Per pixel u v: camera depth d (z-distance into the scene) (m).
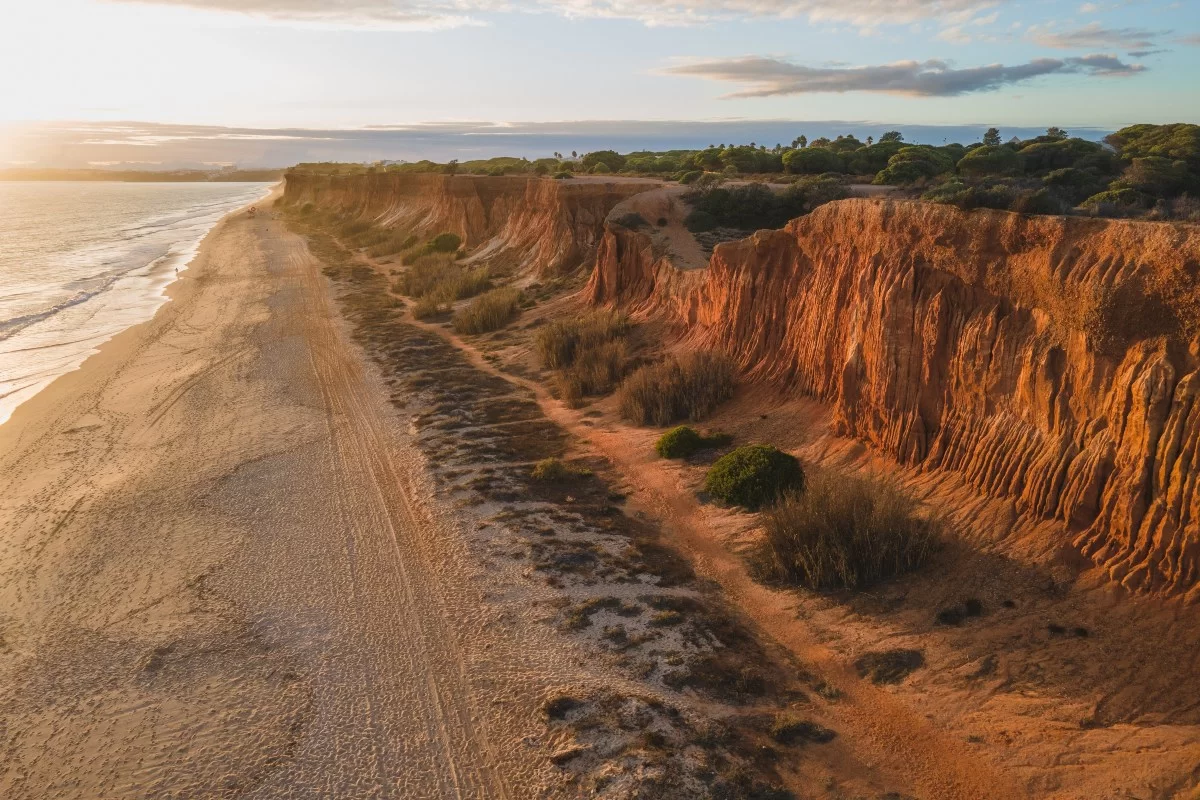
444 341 44.97
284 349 44.19
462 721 14.08
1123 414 14.55
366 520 22.45
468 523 21.64
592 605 17.11
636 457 25.62
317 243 97.69
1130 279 14.37
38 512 24.44
